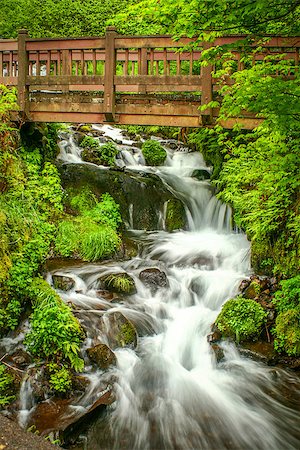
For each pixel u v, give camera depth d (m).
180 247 8.88
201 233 9.96
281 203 6.96
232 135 9.70
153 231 9.86
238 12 4.86
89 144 11.51
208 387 5.41
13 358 5.30
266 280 7.10
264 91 4.86
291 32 6.25
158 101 8.08
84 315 6.07
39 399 4.84
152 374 5.53
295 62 6.77
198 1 4.84
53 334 5.45
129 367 5.56
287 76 6.48
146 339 6.20
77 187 9.52
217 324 6.41
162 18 5.73
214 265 8.17
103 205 9.30
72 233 8.22
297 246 6.73
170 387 5.37
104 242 8.16
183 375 5.62
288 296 6.31
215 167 11.31
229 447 4.39
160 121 8.07
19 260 6.41
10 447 2.64
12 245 6.53
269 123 5.46
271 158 6.05
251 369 5.77
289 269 6.85
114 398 4.97
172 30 5.91
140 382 5.37
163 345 6.14
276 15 5.27
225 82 7.49
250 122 7.64
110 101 8.04
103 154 11.19
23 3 17.50
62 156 10.67
